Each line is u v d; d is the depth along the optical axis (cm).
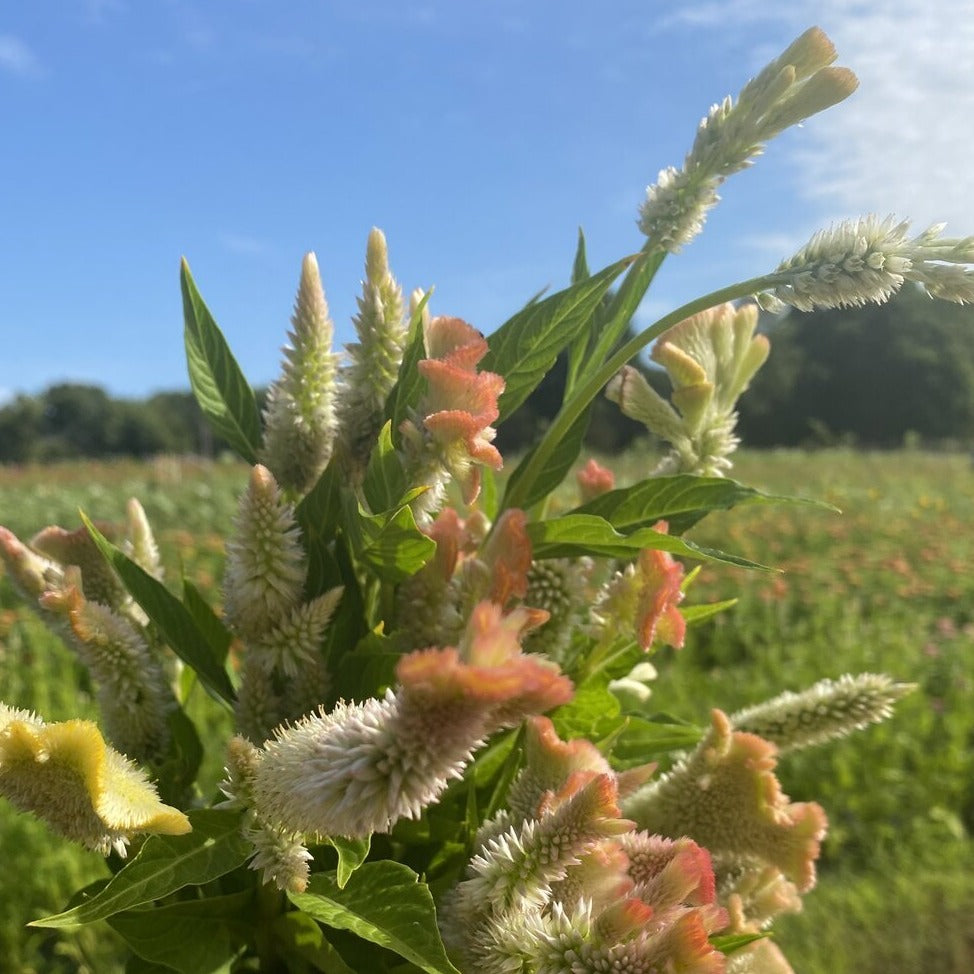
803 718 126
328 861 105
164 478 1744
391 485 105
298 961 108
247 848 92
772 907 120
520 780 104
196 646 117
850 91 111
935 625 761
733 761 113
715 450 132
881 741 517
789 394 4409
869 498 1402
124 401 4631
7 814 354
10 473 2069
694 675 619
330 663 117
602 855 96
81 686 519
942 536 1060
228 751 90
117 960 317
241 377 134
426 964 83
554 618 117
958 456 2684
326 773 74
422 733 70
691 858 92
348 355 119
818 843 113
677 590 108
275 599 105
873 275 95
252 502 104
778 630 720
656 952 84
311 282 118
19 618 607
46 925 84
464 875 109
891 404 4347
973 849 460
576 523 109
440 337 112
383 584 117
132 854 102
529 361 121
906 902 404
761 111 114
